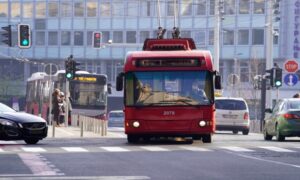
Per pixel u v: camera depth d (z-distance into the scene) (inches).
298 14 4308.6
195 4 4640.8
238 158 1024.2
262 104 2313.0
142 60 1339.8
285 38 4345.5
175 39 1412.4
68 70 2278.5
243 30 4537.4
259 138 1718.8
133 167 874.8
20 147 1258.0
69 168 861.8
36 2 4980.3
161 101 1330.0
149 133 1333.7
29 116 1352.1
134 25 4793.3
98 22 4862.2
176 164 919.0
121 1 4817.9
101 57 4874.5
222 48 4574.3
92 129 2005.4
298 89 4330.7
